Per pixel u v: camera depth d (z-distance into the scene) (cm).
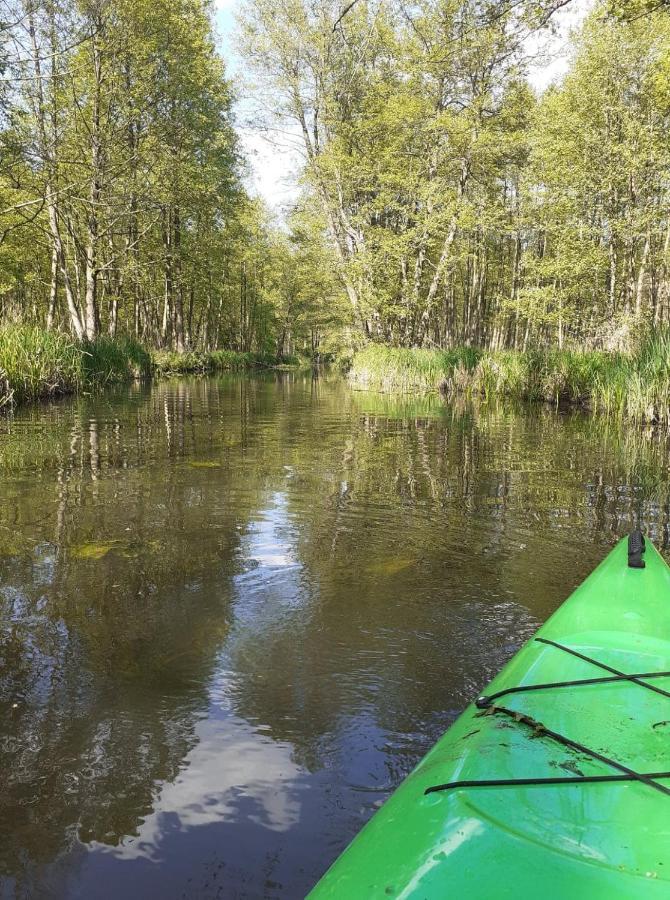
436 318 3609
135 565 397
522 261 2311
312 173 2620
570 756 131
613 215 2111
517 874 93
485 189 2819
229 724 235
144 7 2011
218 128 2644
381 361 2286
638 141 1917
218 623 320
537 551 434
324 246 2828
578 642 197
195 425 1049
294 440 902
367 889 95
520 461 759
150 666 277
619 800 112
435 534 470
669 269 2102
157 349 3108
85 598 347
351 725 235
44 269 2895
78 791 199
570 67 2016
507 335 3900
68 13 1802
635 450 848
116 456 746
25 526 470
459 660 285
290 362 6238
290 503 548
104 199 2142
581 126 2025
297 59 2547
